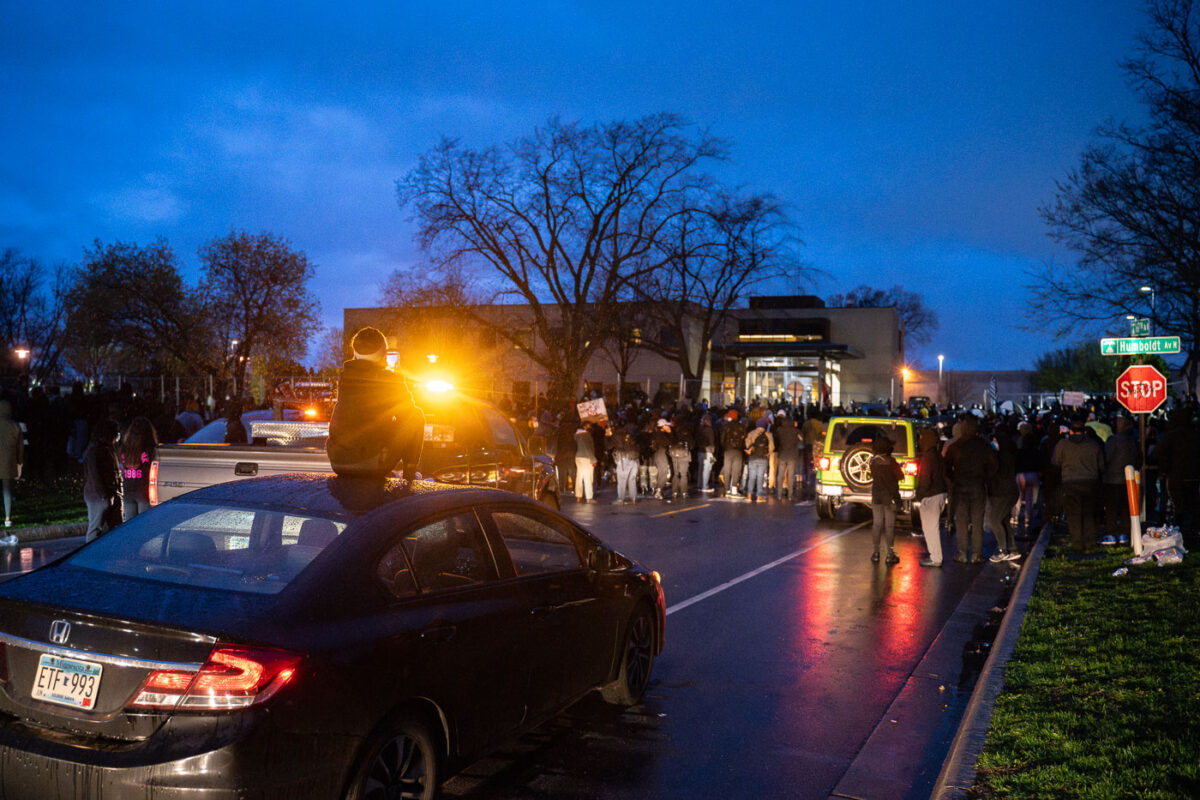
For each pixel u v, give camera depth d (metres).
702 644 8.02
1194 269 18.44
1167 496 15.77
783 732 5.89
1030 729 5.46
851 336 65.94
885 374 65.44
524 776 5.08
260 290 35.22
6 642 3.76
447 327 41.12
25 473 18.34
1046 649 7.36
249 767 3.38
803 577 11.30
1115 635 7.69
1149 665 6.74
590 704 6.34
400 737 4.06
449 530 4.69
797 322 64.50
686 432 20.77
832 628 8.70
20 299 54.53
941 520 17.66
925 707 6.44
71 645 3.60
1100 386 68.75
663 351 43.25
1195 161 18.06
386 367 5.83
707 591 10.34
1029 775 4.75
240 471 9.62
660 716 6.12
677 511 18.42
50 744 3.51
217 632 3.48
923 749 5.63
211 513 4.39
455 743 4.37
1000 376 86.31
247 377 34.34
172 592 3.80
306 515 4.29
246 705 3.41
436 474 10.20
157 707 3.42
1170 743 5.14
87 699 3.54
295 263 35.66
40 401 18.14
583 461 19.67
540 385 50.47
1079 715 5.70
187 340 35.97
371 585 4.05
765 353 55.62
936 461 12.33
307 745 3.54
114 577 3.99
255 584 3.93
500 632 4.66
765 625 8.77
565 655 5.30
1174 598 9.07
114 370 45.28
